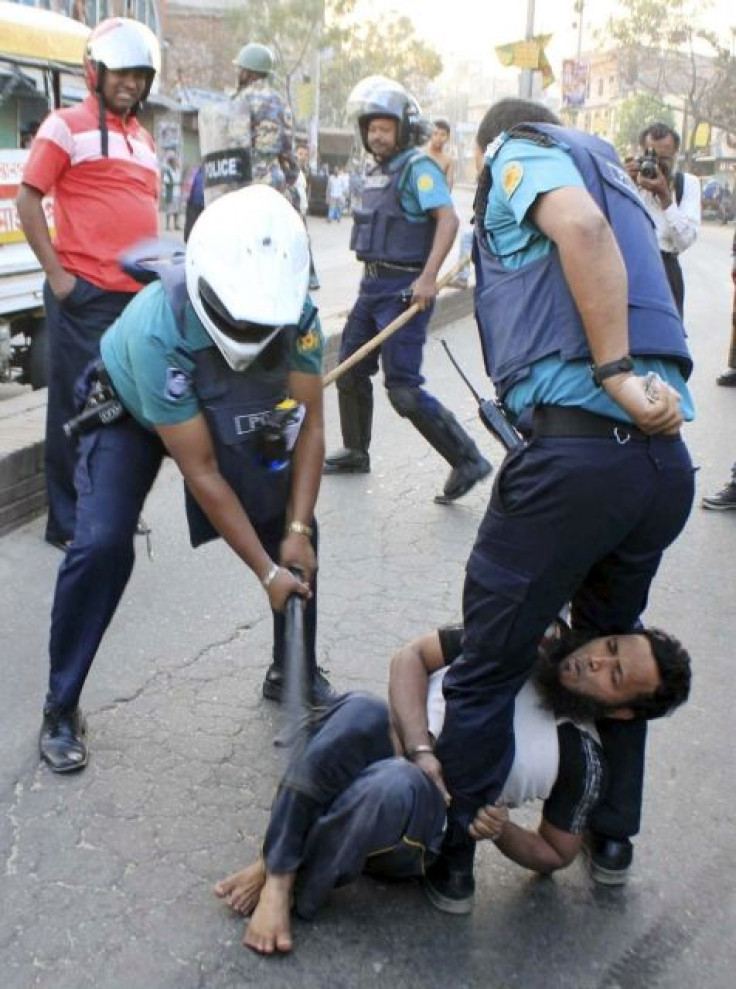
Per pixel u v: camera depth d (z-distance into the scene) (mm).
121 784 2949
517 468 2264
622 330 2111
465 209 26422
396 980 2336
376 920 2504
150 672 3541
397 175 4984
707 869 2736
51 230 7660
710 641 3963
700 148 52188
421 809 2342
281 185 7441
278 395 2676
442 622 4027
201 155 7336
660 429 2119
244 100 7090
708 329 10844
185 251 2740
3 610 3910
